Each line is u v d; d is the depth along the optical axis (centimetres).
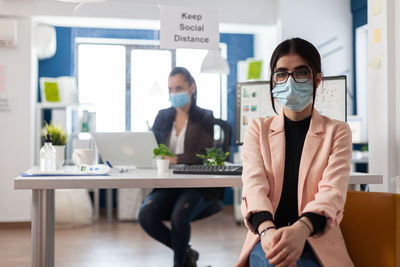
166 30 210
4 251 334
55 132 209
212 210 245
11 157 443
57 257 318
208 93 403
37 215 159
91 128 369
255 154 142
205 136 272
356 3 477
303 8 471
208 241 371
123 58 377
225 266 293
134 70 368
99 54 414
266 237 116
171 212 238
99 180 157
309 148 136
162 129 276
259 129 148
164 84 353
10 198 440
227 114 539
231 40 565
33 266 159
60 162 205
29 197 443
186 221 222
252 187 132
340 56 492
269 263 114
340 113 217
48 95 465
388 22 227
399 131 225
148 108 353
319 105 220
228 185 164
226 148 284
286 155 140
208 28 214
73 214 433
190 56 369
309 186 133
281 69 139
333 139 137
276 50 142
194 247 348
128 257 320
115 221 472
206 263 300
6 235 397
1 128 441
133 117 360
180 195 231
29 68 445
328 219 118
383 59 230
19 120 445
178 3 432
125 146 221
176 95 274
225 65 397
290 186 136
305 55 137
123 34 421
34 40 457
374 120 237
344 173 129
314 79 139
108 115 370
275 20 469
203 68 388
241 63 527
